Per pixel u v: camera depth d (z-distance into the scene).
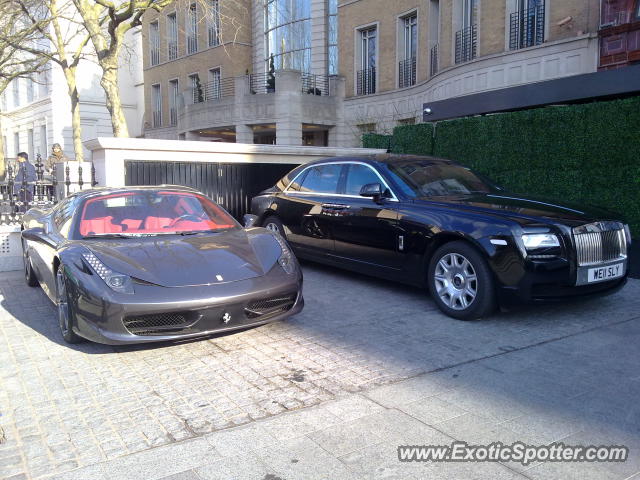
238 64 27.59
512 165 8.76
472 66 14.80
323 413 3.26
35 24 15.46
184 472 2.65
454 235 5.05
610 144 7.46
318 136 24.52
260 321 4.33
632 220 7.29
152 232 5.08
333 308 5.59
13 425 3.16
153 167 9.02
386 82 20.25
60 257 4.39
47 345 4.52
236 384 3.71
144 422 3.18
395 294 6.12
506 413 3.23
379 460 2.74
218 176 9.64
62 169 9.06
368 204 6.08
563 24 13.02
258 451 2.84
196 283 4.10
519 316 5.21
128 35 35.97
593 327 4.84
